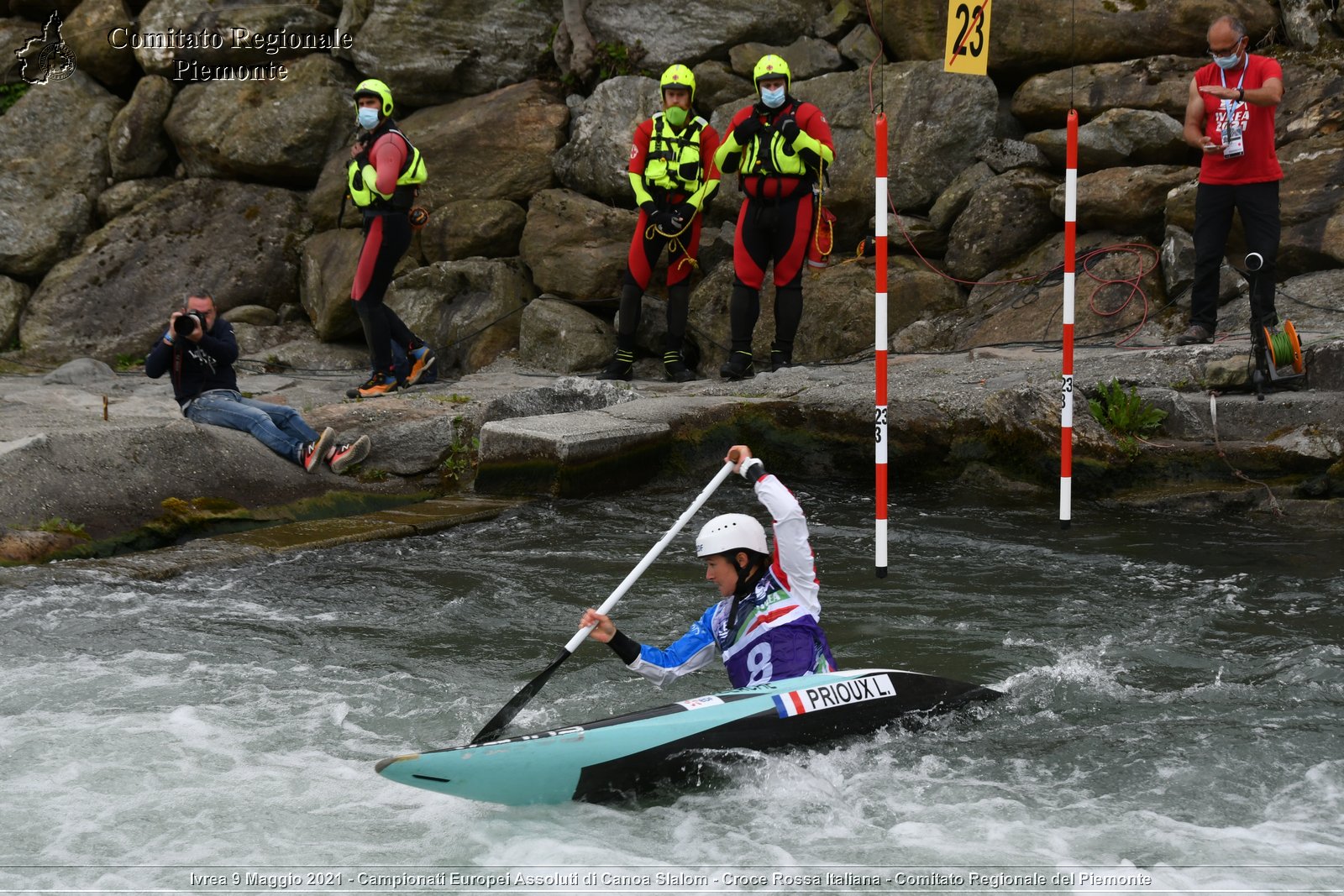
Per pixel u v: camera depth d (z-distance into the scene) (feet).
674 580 56.34
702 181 88.07
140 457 65.31
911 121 97.50
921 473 73.97
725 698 36.73
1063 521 55.31
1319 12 89.20
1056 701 41.29
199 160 114.42
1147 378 72.18
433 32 110.42
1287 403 66.59
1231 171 70.85
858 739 37.60
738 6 104.58
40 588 53.36
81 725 39.63
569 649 37.86
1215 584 53.26
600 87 104.68
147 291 110.11
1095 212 90.89
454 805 34.73
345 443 74.43
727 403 77.71
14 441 63.57
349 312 106.22
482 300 104.58
